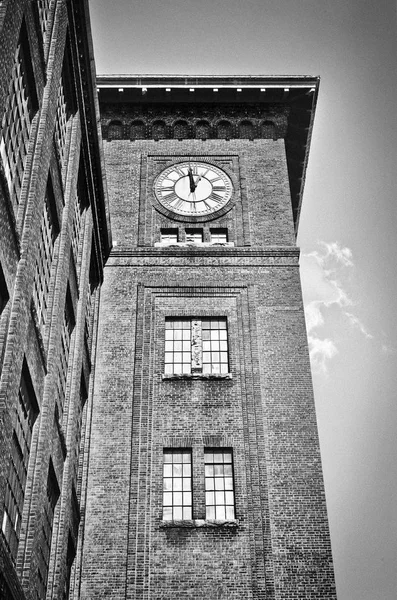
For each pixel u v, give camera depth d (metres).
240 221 37.84
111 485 29.64
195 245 36.69
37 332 22.56
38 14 23.02
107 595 27.31
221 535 28.44
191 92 41.25
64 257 26.50
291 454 30.25
